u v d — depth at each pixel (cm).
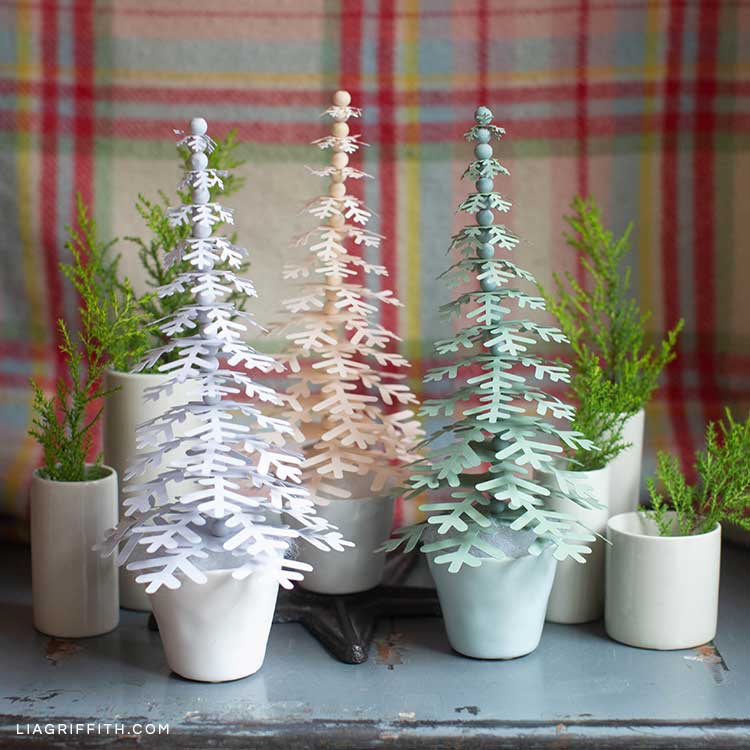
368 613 128
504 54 159
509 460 118
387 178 161
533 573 117
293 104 160
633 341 145
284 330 128
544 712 110
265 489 122
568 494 123
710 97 158
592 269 147
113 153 161
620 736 106
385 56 159
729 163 158
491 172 117
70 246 140
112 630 128
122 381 128
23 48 159
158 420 114
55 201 161
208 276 111
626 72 158
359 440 124
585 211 159
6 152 161
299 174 161
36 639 125
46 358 163
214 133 160
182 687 114
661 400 161
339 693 113
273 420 113
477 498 117
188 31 159
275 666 119
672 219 160
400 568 141
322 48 159
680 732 107
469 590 117
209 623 112
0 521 155
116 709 110
